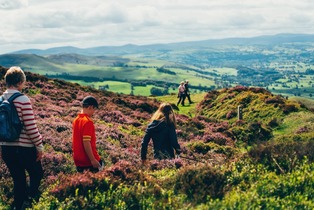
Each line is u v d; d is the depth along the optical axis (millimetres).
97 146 16172
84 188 8781
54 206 8266
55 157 12859
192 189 8312
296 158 9641
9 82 8289
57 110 26172
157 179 10016
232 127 31812
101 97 39875
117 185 9039
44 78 42312
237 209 6824
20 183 8758
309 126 31219
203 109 47594
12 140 8062
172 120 12617
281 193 7848
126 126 25766
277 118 35438
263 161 9930
